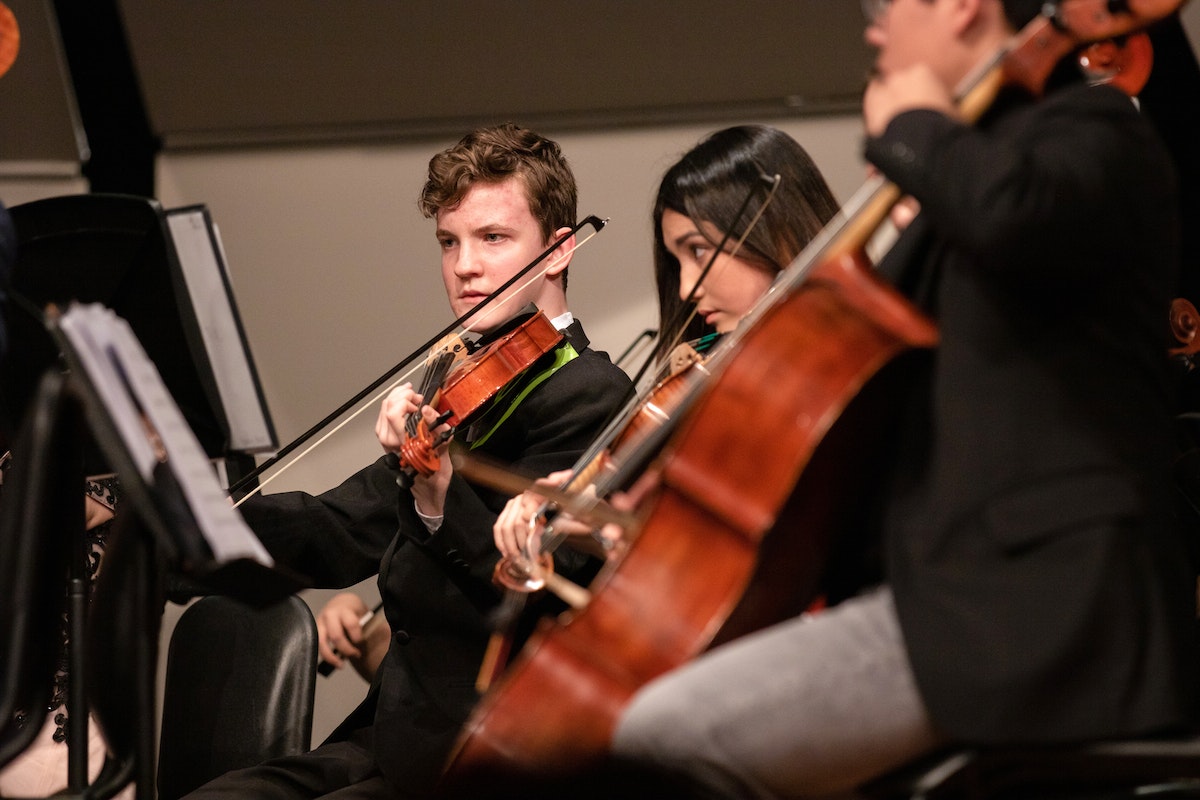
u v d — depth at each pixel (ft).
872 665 12.34
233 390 21.06
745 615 13.74
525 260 21.81
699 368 17.65
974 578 12.07
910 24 13.23
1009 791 12.97
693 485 13.28
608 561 17.11
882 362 12.73
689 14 33.96
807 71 34.71
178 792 21.07
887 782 12.53
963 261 12.88
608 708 13.19
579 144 35.40
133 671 13.80
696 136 35.29
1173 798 12.59
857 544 14.19
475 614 19.62
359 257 35.60
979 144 11.98
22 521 13.21
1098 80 13.76
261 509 21.77
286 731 20.75
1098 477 12.05
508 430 20.94
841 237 13.73
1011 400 12.28
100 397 12.58
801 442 12.79
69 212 19.85
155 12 34.19
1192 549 19.30
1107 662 11.67
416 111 35.60
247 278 35.42
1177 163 25.76
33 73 34.47
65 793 13.87
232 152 35.96
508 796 13.37
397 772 19.22
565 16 34.09
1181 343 20.95
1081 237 11.85
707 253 18.75
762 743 12.37
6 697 13.06
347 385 35.24
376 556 22.22
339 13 34.12
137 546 13.85
